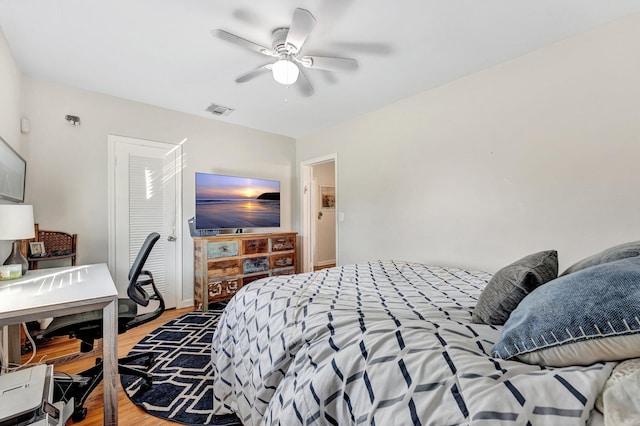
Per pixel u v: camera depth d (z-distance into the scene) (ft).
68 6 5.73
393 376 2.73
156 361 6.96
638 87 6.06
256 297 5.29
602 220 6.48
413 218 10.16
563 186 7.00
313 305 4.45
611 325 2.08
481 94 8.40
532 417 1.99
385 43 7.02
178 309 11.16
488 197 8.31
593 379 2.05
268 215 13.55
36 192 8.57
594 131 6.57
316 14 5.98
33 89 8.54
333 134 13.23
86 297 4.39
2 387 3.70
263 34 6.65
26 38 6.77
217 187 11.97
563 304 2.39
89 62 7.82
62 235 8.71
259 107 11.08
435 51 7.39
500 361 2.59
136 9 5.84
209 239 10.94
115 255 9.87
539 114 7.36
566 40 6.91
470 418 2.11
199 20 6.18
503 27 6.47
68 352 7.64
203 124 12.09
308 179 15.23
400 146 10.53
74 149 9.20
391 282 6.32
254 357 4.50
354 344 3.24
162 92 9.71
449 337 3.10
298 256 15.23
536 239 7.43
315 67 7.07
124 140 10.12
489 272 8.29
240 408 4.64
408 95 10.08
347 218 12.57
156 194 10.80
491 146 8.23
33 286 5.09
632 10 5.98
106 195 9.74
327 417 3.03
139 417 5.05
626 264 2.41
